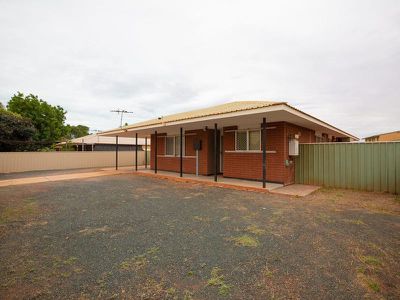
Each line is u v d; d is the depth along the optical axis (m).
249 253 3.17
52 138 30.12
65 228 4.26
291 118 8.43
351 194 7.75
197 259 2.99
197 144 12.16
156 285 2.39
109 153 20.67
